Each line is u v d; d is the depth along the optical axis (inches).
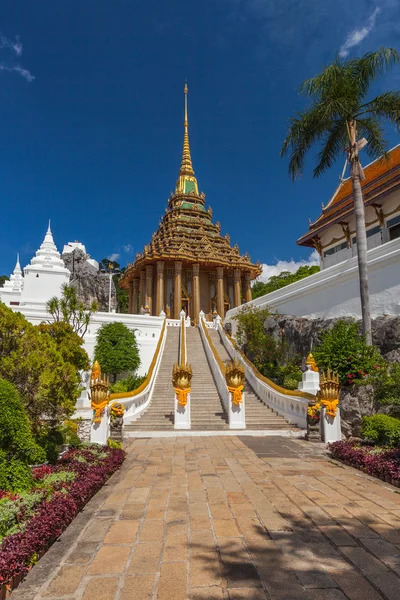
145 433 590.9
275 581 158.4
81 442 434.9
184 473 348.8
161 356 1034.7
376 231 971.9
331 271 837.8
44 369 339.6
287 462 391.2
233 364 645.3
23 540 178.7
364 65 681.0
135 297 2009.1
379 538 200.4
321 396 525.7
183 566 172.6
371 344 621.9
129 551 189.3
